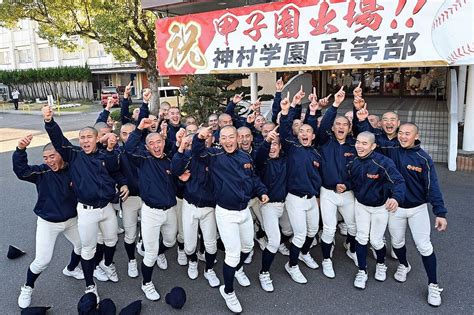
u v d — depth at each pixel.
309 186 3.93
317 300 3.76
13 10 13.44
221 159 3.56
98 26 12.10
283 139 4.00
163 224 3.87
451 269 4.17
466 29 4.48
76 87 31.66
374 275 4.16
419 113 9.94
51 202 3.62
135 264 4.33
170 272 4.41
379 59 5.01
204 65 6.45
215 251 4.06
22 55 35.53
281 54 5.71
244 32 5.99
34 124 18.58
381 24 4.95
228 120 4.92
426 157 3.60
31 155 11.09
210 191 3.80
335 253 4.73
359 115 4.24
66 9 13.48
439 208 3.50
